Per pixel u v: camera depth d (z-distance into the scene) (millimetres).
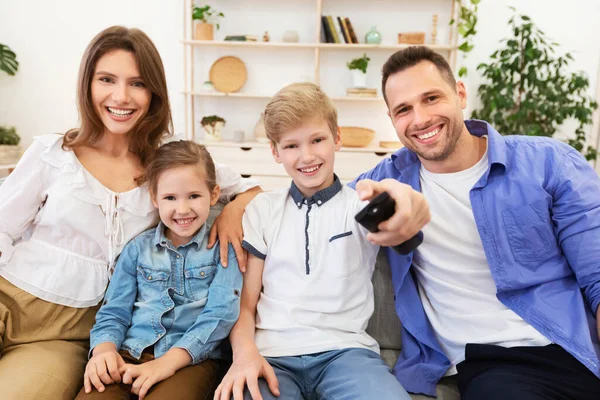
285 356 965
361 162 3395
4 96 3648
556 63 3301
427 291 1091
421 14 3498
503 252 1003
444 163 1079
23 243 1072
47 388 882
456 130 1031
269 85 3668
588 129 3514
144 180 1127
